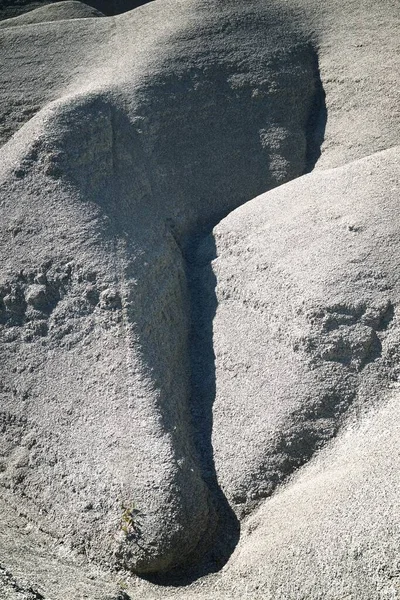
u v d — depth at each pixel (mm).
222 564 8648
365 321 9617
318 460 9094
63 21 14914
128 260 10680
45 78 14141
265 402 9547
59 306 10484
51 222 11062
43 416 9781
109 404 9547
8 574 7613
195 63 13508
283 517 8422
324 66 13953
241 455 9305
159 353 10078
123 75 13297
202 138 12977
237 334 10367
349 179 11117
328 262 10125
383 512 7613
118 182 11781
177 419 9602
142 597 8391
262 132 13242
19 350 10344
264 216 11281
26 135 12125
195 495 8859
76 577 8430
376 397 9344
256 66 13688
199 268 11492
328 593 7477
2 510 9438
